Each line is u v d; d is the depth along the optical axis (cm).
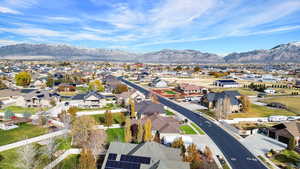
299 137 4741
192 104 8675
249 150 4434
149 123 4372
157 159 2961
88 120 4506
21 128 5384
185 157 3588
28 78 11869
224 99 7112
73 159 3809
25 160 3512
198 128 5747
